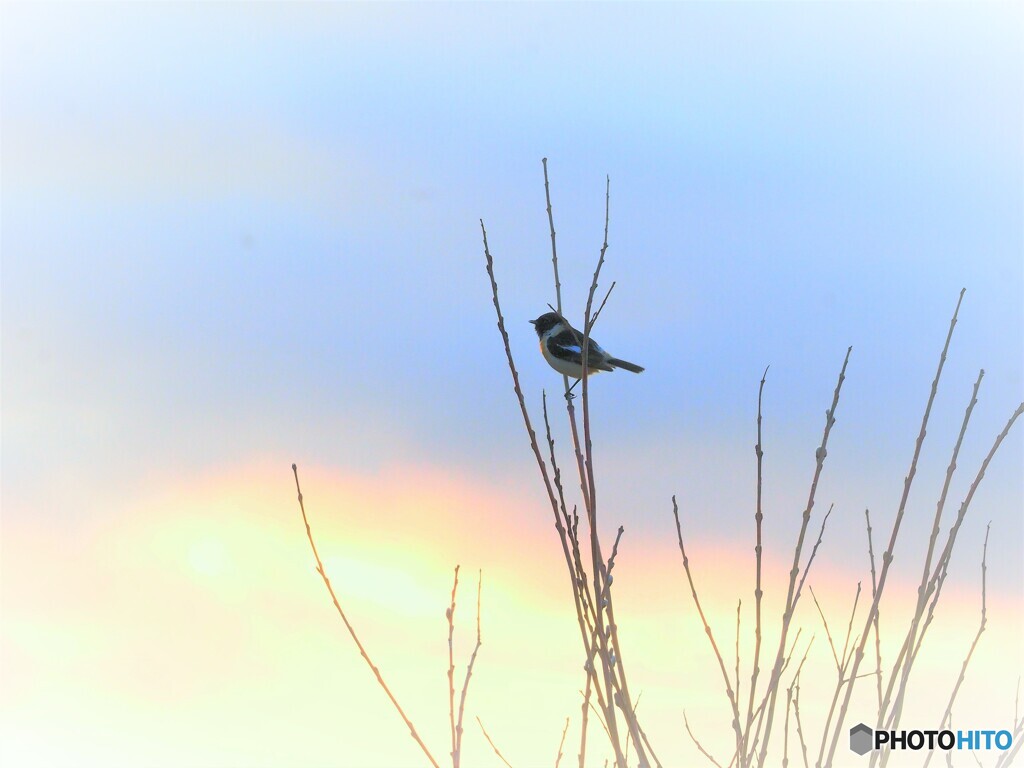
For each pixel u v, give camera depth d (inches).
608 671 389.7
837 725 401.7
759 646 416.8
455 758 402.9
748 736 404.2
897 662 401.4
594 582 397.1
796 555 421.4
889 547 413.7
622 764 378.9
